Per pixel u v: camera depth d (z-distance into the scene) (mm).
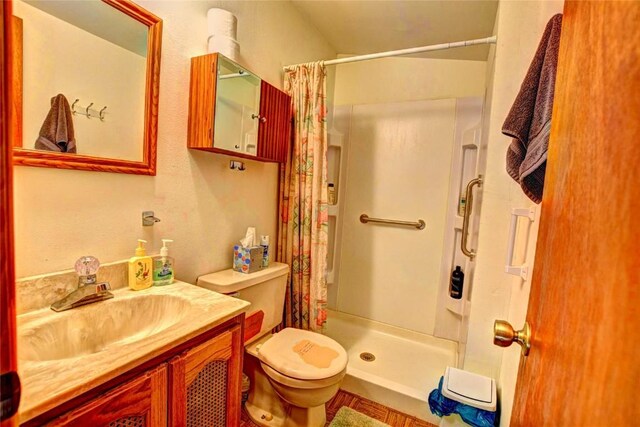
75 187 929
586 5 428
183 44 1214
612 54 335
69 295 871
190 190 1309
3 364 311
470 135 1998
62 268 908
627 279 281
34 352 750
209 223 1415
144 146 1106
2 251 309
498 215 1364
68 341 827
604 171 334
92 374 592
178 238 1272
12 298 320
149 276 1078
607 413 289
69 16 885
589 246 354
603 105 348
